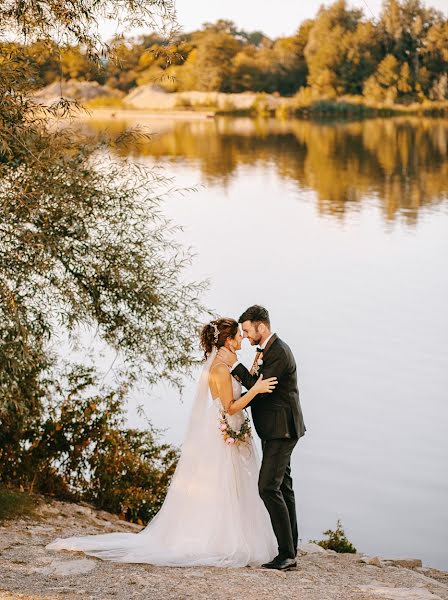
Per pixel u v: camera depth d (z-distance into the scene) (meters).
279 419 6.14
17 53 9.12
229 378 6.39
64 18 9.07
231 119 82.56
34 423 9.98
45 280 9.93
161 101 75.06
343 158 65.56
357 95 78.50
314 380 21.05
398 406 19.00
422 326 26.34
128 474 10.05
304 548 8.28
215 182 57.62
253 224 46.09
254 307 6.21
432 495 14.21
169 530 6.55
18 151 8.84
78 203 9.45
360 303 29.77
